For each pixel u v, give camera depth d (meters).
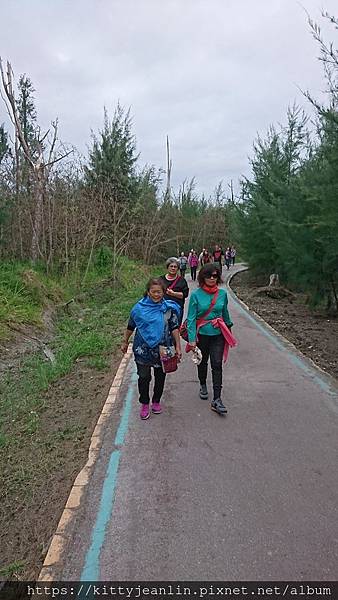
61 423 5.74
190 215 44.97
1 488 4.36
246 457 4.41
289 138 23.17
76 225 18.45
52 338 11.20
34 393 6.95
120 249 22.84
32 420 5.81
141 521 3.48
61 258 17.44
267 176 22.92
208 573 2.94
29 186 17.38
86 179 25.31
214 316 5.67
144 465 4.32
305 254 14.04
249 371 7.33
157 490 3.88
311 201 11.75
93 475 4.20
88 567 3.04
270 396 6.12
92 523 3.49
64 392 6.91
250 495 3.77
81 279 17.95
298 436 4.87
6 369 8.44
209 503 3.67
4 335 9.83
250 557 3.06
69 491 4.13
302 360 8.02
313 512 3.53
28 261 16.33
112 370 7.84
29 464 4.75
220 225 46.94
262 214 21.52
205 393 6.04
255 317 13.11
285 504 3.64
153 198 34.34
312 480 3.99
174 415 5.52
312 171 13.06
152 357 5.31
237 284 27.22
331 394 6.18
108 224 23.25
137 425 5.25
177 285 7.24
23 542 3.59
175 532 3.33
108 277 19.84
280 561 3.03
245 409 5.66
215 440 4.80
